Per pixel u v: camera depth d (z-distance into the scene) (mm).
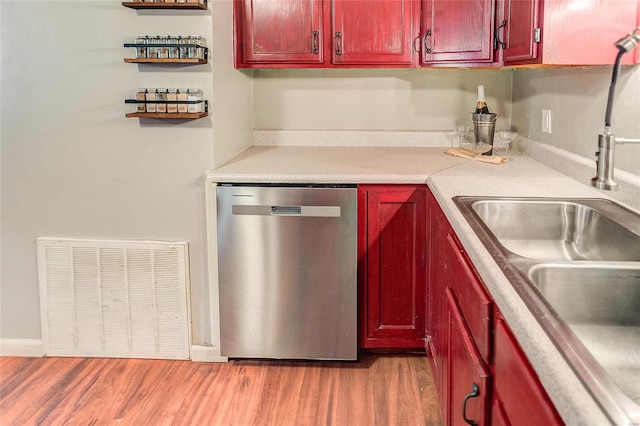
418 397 2477
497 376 1297
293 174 2594
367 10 2963
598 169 1512
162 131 2646
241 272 2668
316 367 2740
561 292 1357
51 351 2844
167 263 2732
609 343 1327
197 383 2607
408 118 3400
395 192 2600
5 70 2646
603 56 1948
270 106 3428
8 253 2787
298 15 2959
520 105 3205
